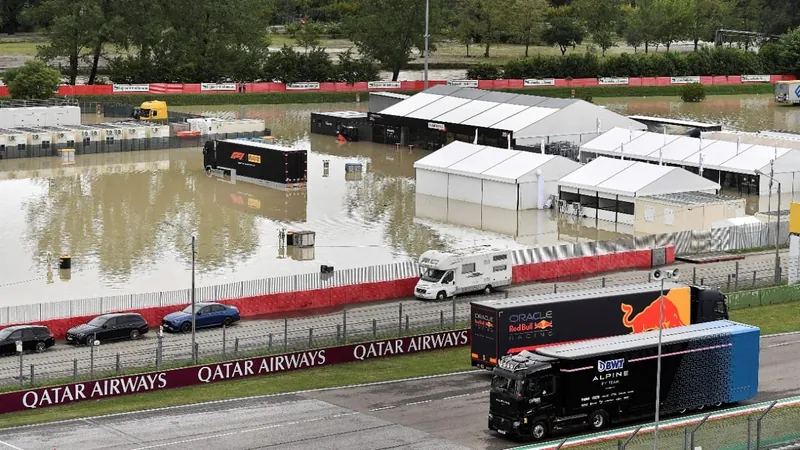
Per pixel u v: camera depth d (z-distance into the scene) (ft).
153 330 348.79
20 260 438.40
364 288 384.27
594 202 525.75
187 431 264.11
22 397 279.08
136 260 442.09
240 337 337.93
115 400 288.71
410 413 277.85
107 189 570.46
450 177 565.53
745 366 280.51
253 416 275.18
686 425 246.88
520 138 635.25
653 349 267.59
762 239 467.93
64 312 360.48
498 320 294.46
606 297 307.99
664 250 436.35
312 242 466.70
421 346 333.62
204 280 414.82
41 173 604.90
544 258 427.74
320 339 334.44
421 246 470.80
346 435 262.06
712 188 526.57
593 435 248.11
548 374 258.16
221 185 590.14
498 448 254.47
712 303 321.73
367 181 606.55
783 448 242.58
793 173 568.41
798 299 388.57
